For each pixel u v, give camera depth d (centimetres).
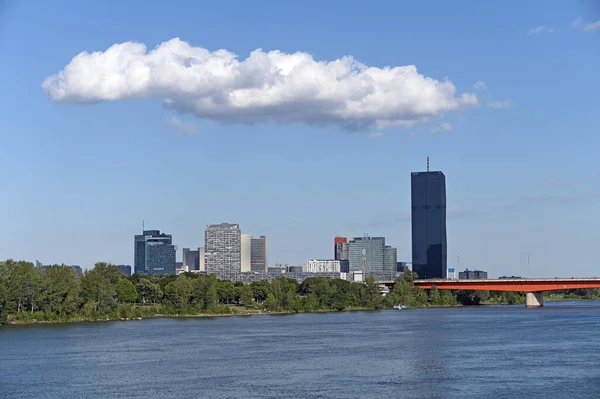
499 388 16938
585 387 16988
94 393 16962
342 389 17012
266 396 16375
